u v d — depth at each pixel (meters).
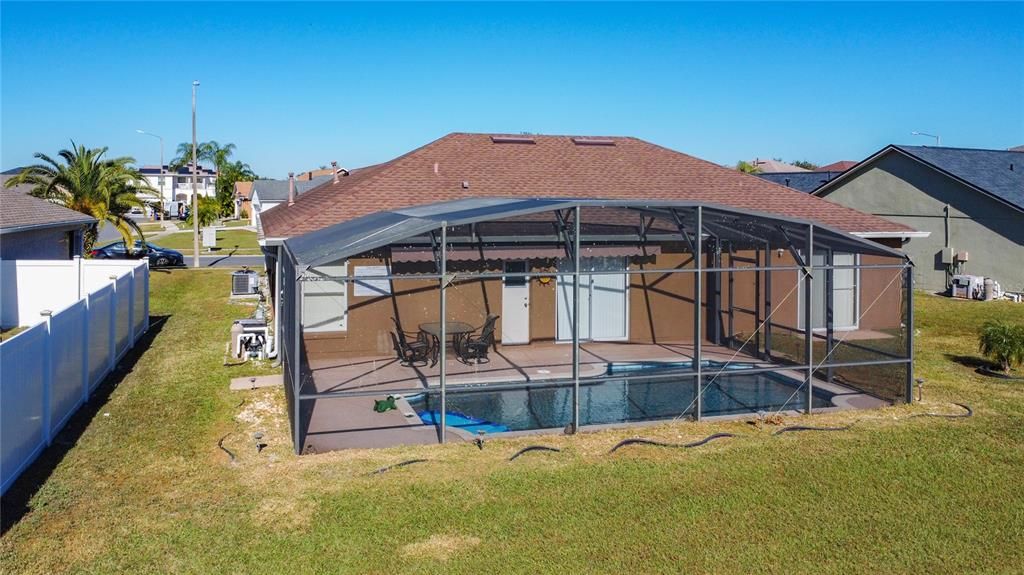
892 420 12.68
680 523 8.57
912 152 31.91
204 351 18.31
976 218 29.48
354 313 17.52
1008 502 9.17
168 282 32.62
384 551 7.85
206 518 8.57
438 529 8.38
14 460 9.47
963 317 24.50
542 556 7.77
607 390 15.37
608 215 16.42
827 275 15.39
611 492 9.46
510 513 8.81
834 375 15.57
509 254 17.05
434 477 9.93
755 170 69.81
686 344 19.88
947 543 8.10
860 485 9.71
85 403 13.30
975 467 10.36
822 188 36.41
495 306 18.86
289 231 17.16
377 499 9.18
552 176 21.45
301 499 9.15
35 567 7.34
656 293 20.19
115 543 7.90
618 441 11.54
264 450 10.92
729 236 17.33
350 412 13.07
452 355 17.95
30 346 10.09
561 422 12.91
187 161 107.38
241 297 28.25
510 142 23.95
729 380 16.22
